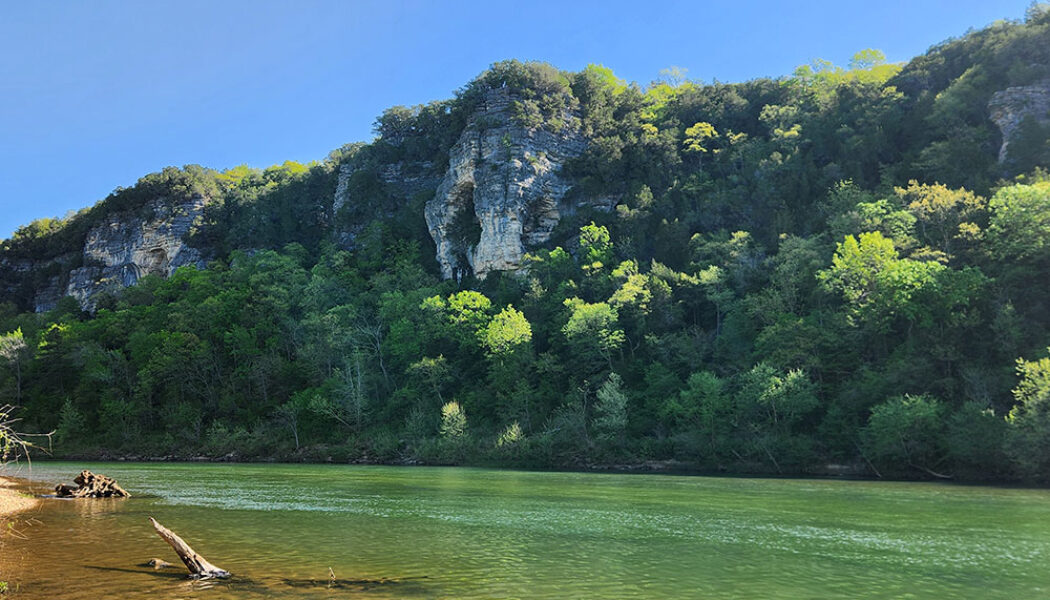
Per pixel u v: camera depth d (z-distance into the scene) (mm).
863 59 145625
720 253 93250
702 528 27984
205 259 156250
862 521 30328
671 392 75312
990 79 101062
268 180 182000
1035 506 36000
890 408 54781
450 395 91938
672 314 86750
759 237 100000
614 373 76062
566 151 131375
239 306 117188
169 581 17359
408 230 140875
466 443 77500
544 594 16609
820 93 125250
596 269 99062
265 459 87125
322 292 117500
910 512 33375
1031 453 47406
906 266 65062
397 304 107375
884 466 57156
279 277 126062
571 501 38125
